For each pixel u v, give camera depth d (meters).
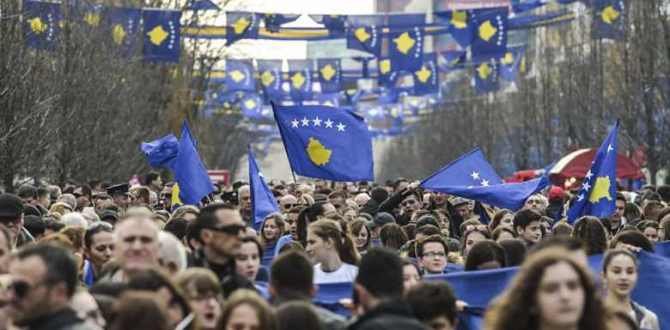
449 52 78.50
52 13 51.66
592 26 71.50
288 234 27.14
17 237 22.69
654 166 69.62
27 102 47.62
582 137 83.38
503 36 65.19
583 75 83.31
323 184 50.41
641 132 70.25
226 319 13.83
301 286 15.81
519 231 26.02
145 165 71.19
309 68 84.88
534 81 102.81
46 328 13.62
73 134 57.16
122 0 69.19
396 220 33.66
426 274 22.27
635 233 22.77
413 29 67.00
